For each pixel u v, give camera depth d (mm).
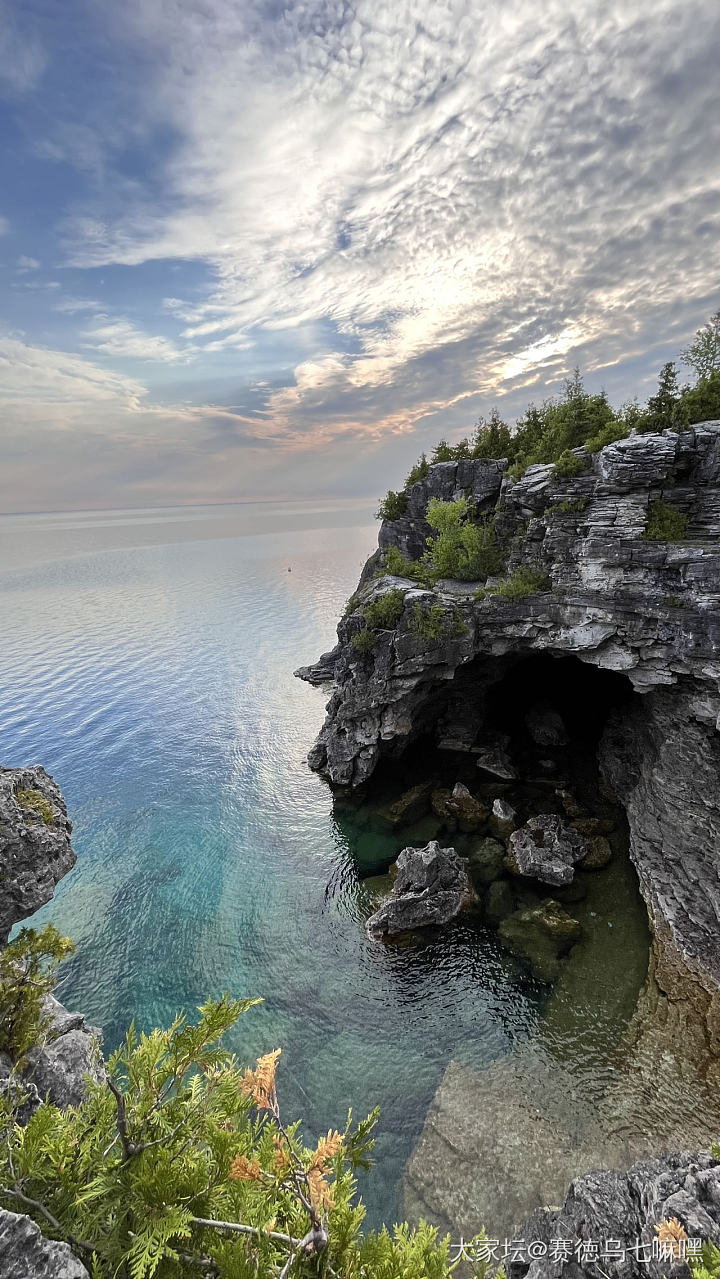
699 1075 24531
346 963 32844
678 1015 27281
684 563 36375
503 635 47094
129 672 84062
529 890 36875
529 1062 26438
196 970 33062
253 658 90812
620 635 40594
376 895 37594
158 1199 7879
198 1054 8898
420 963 32375
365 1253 8555
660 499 39750
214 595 142500
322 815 47750
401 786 50875
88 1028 19188
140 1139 8750
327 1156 8578
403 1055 27359
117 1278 7871
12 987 15719
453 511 56094
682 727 39031
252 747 60594
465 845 41906
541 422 60969
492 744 55719
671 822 36719
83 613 121938
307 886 39438
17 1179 8617
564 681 62688
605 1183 17719
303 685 78562
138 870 41938
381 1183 22328
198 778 54719
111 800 51281
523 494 48562
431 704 56312
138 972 33125
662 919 32938
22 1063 14719
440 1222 20875
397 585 53812
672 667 37938
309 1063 27234
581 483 43500
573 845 39844
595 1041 26984
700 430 39719
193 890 39625
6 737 63312
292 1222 8781
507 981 30766
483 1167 22453
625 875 37594
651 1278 14594
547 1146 22891
